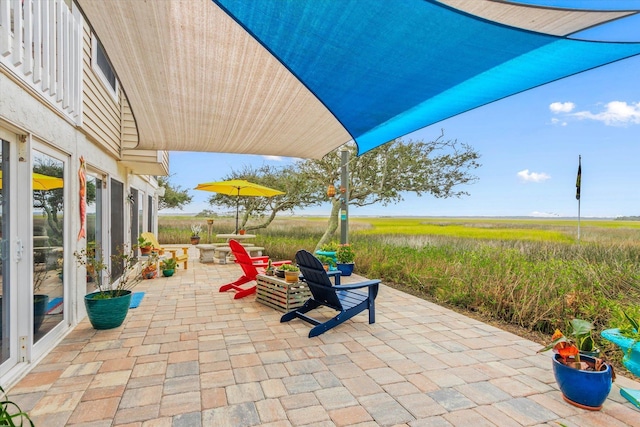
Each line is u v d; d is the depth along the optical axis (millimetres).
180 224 18750
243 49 2748
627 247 7859
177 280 7043
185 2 2170
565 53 2355
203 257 9633
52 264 3533
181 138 5195
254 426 2215
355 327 4199
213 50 2773
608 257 7438
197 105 3883
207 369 3002
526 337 3939
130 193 8172
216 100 3736
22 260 2914
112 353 3309
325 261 6789
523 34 2094
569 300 4199
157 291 6023
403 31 2152
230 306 5059
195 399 2520
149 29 2494
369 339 3789
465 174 10352
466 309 5055
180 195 20562
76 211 4098
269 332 3961
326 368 3057
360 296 4672
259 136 4945
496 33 2094
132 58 2910
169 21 2391
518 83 2848
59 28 3477
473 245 9570
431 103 3262
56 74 3455
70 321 3949
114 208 6531
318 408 2430
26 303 2920
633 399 2527
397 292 6156
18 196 2875
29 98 2898
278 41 2338
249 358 3244
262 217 15047
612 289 5254
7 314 2752
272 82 3279
